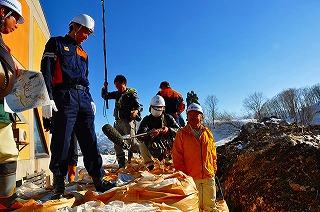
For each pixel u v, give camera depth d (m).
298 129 15.57
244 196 10.91
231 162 13.90
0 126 2.76
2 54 2.36
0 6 2.70
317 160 9.91
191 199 3.64
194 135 5.39
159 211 3.03
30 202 3.12
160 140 6.49
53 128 3.79
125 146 5.33
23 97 2.88
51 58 3.69
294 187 9.48
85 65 4.04
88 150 4.11
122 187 3.62
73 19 3.91
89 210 2.82
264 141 13.66
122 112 7.20
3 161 2.80
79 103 3.90
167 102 8.56
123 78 7.55
